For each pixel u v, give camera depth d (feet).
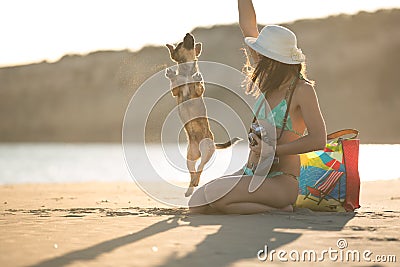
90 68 456.45
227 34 364.38
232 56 347.77
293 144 17.87
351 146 19.88
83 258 11.59
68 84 457.68
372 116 277.44
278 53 18.30
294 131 18.51
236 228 15.31
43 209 21.21
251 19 21.16
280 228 15.33
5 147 262.47
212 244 13.05
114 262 11.26
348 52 304.30
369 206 21.90
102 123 427.74
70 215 18.74
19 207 22.41
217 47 354.33
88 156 148.36
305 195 19.58
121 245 12.96
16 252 12.19
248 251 12.33
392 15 323.78
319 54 306.76
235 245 12.94
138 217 17.92
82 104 442.91
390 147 87.56
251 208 18.24
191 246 12.82
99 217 18.12
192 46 20.01
